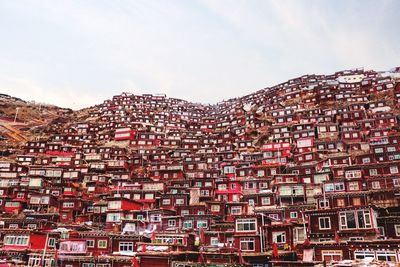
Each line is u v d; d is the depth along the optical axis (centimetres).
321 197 5909
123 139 15588
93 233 5716
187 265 4028
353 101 14538
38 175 10638
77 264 4769
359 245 3909
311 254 4184
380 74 17862
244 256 4056
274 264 3625
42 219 7606
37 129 18062
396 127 10844
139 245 5006
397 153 8294
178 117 19462
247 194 7675
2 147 14750
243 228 4919
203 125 18025
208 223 6347
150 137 15262
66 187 10000
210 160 11975
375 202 5738
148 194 8825
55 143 14250
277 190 7506
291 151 11094
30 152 14038
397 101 13262
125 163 12562
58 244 5572
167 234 5288
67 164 12862
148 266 4272
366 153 9100
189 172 10819
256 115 16262
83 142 15825
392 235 4628
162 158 13138
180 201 8300
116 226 6806
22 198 9356
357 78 18300
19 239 5462
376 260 3375
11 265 4556
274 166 9381
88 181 10944
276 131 12938
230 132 14862
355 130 11212
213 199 8588
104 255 5059
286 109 15288
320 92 16088
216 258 4150
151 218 7088
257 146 12838
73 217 8912
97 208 8669
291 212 6222
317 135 12012
